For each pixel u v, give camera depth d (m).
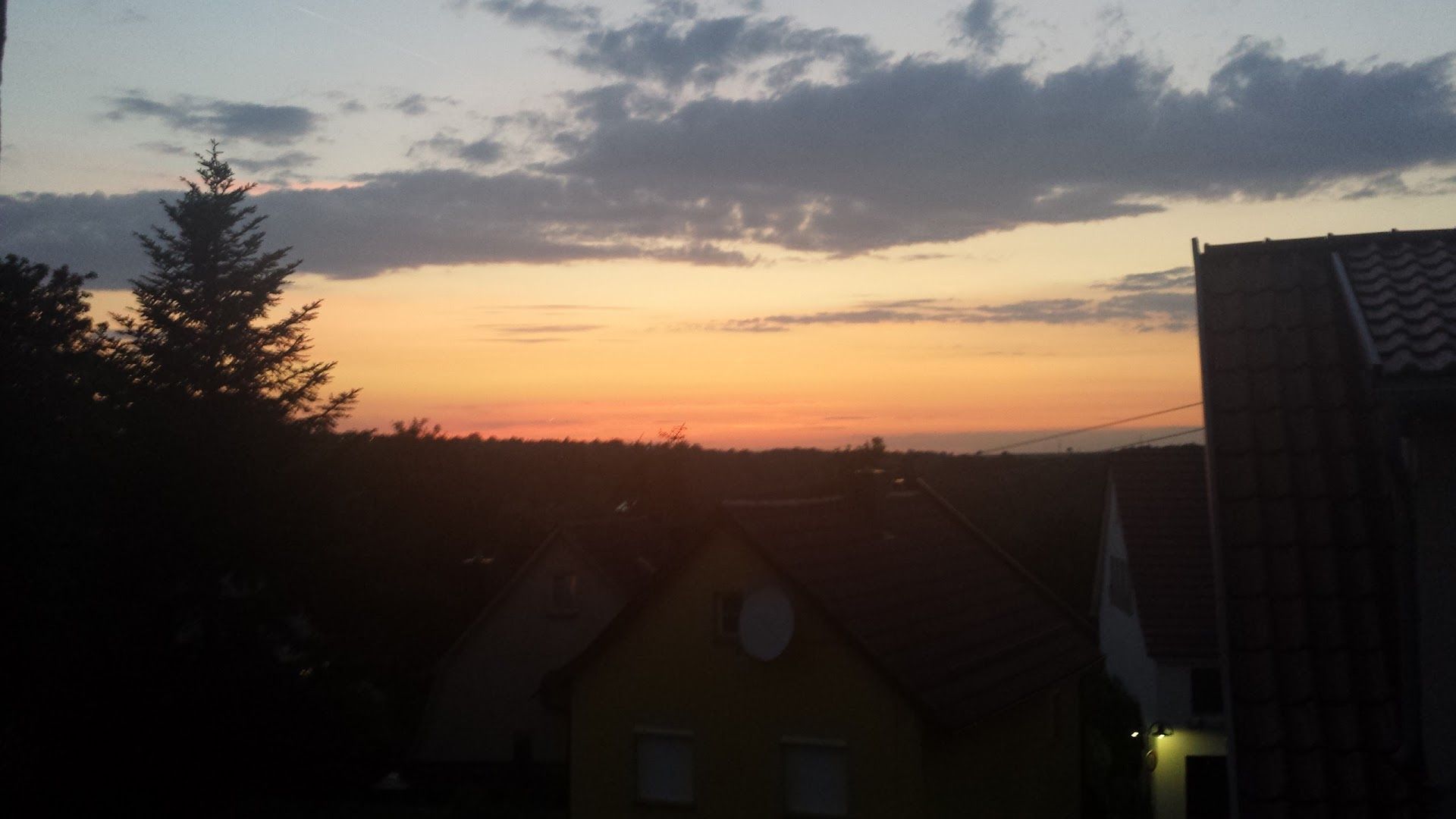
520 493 50.81
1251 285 7.05
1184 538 20.66
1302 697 5.63
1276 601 5.93
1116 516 23.03
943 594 15.98
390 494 37.78
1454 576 5.22
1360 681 5.64
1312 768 5.44
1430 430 5.28
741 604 14.00
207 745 25.05
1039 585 19.06
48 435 23.25
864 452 22.50
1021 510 40.88
